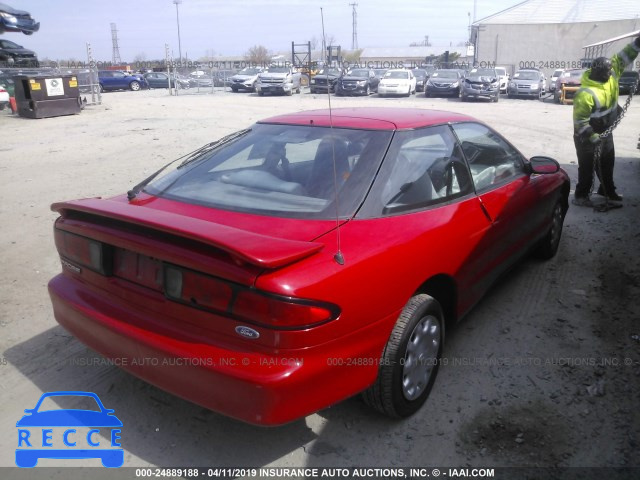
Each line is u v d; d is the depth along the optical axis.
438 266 3.12
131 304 2.79
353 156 3.22
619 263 5.32
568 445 2.91
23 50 23.98
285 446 2.92
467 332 4.06
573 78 25.09
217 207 3.01
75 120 18.58
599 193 7.46
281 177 3.22
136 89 40.62
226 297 2.41
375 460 2.82
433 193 3.33
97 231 2.83
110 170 9.87
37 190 8.37
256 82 34.97
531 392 3.34
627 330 4.06
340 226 2.79
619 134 13.79
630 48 6.86
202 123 17.39
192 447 2.92
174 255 2.52
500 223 3.88
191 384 2.52
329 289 2.45
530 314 4.32
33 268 5.32
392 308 2.80
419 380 3.13
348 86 30.95
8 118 19.12
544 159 4.48
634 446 2.89
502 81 31.73
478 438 2.97
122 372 3.60
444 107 23.16
